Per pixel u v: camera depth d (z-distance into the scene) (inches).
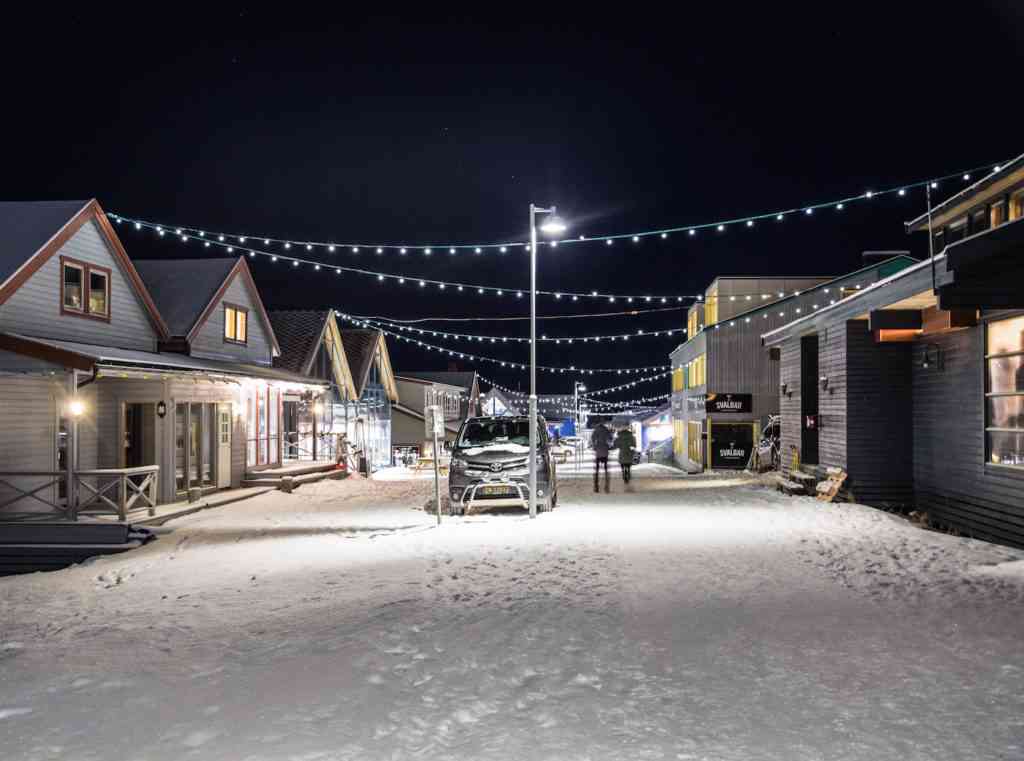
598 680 219.6
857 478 680.4
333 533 570.6
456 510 652.1
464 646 253.3
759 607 300.8
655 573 372.8
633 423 2503.7
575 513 639.8
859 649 244.2
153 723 190.1
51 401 644.7
